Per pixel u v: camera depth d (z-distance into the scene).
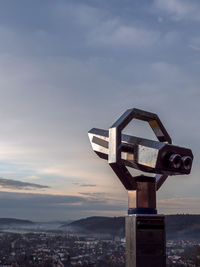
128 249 6.17
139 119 6.80
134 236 6.00
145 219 6.05
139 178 6.27
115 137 6.15
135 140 6.37
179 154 6.11
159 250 6.02
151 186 6.29
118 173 6.21
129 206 6.37
